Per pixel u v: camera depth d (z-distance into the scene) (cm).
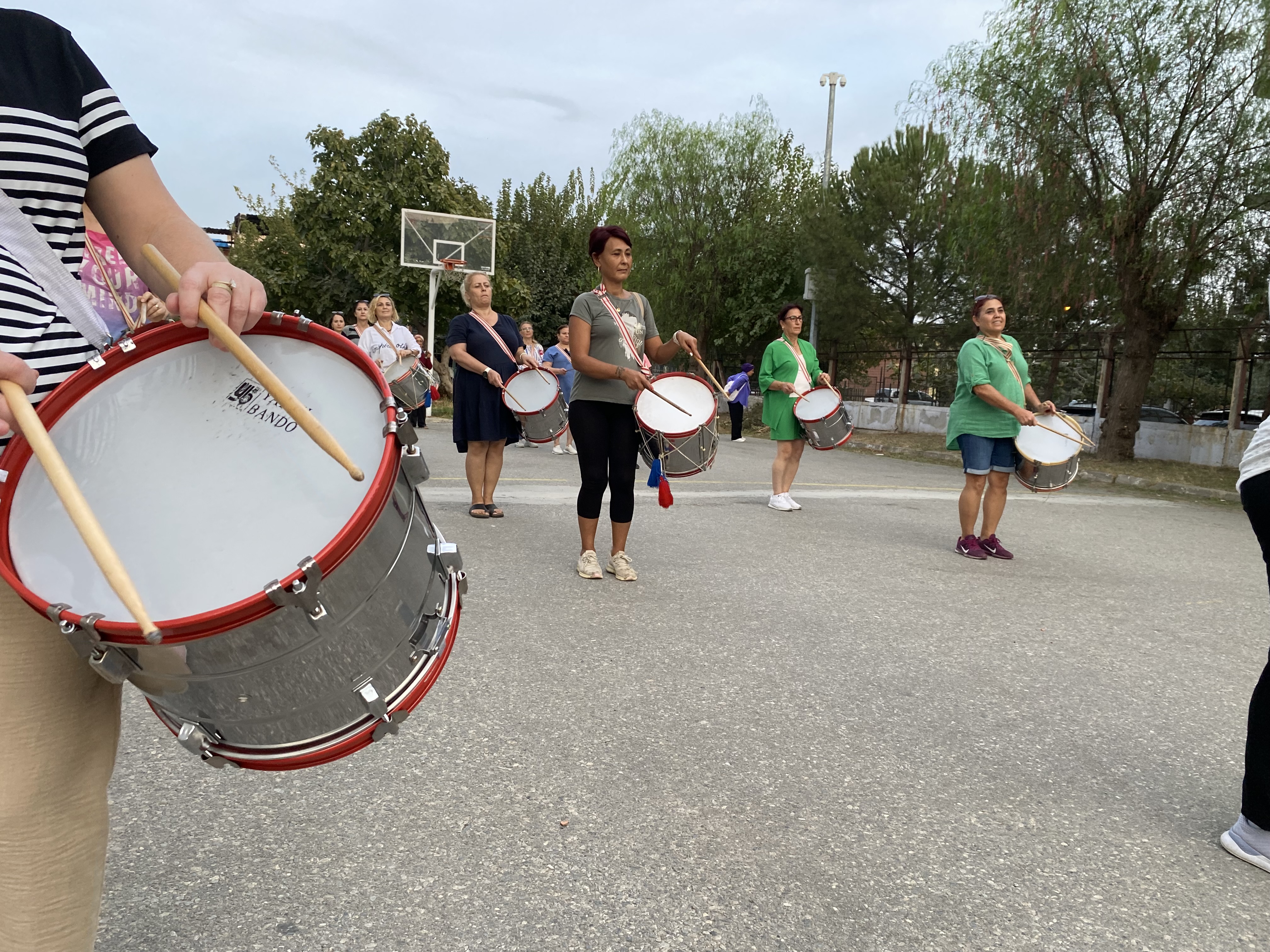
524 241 3378
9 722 104
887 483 1039
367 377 118
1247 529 798
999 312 569
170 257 119
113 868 199
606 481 475
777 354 737
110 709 118
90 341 116
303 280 2577
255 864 203
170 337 118
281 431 116
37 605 93
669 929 185
